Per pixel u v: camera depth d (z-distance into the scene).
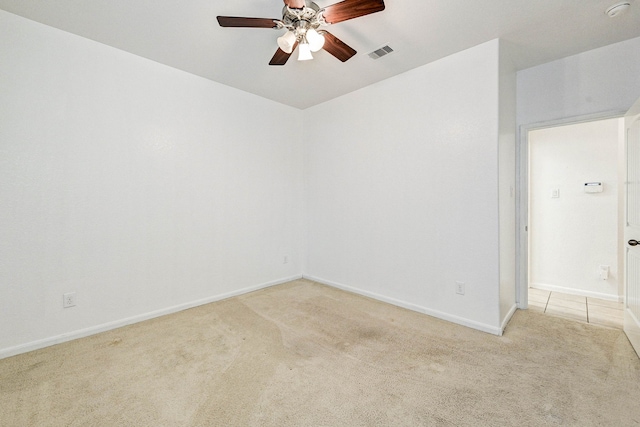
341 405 1.67
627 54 2.50
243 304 3.31
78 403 1.69
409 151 3.11
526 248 3.14
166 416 1.59
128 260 2.78
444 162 2.85
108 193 2.66
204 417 1.58
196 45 2.62
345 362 2.12
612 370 1.99
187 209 3.17
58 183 2.40
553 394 1.75
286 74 3.19
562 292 3.73
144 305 2.88
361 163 3.59
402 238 3.21
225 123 3.48
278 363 2.11
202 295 3.31
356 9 1.79
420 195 3.04
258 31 2.40
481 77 2.59
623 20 2.22
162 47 2.65
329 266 4.04
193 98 3.20
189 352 2.26
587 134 3.54
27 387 1.83
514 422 1.54
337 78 3.29
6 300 2.20
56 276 2.40
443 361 2.12
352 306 3.24
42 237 2.34
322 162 4.09
